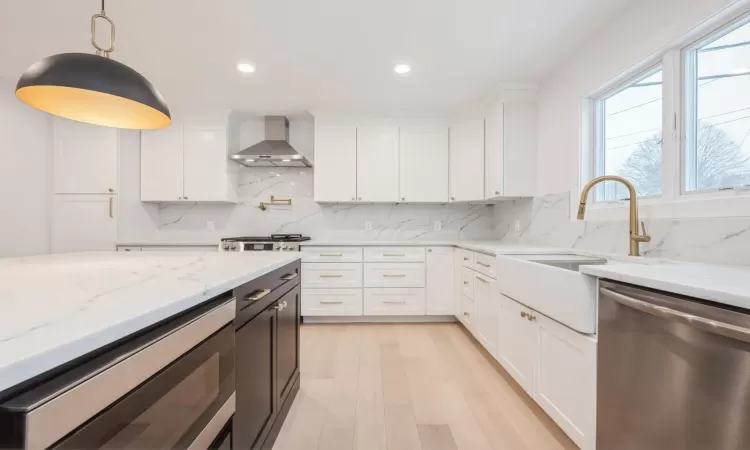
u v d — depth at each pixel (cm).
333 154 377
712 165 159
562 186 265
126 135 365
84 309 67
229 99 344
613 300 122
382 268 356
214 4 193
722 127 154
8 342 49
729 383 81
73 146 353
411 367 246
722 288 86
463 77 291
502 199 336
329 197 377
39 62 117
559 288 150
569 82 256
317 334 321
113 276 108
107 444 57
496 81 299
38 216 343
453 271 356
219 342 100
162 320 76
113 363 58
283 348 175
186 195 377
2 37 227
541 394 171
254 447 133
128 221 367
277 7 196
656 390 103
